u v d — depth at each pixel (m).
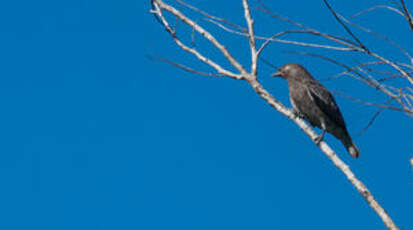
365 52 7.80
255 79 10.81
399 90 7.41
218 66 10.91
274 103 10.61
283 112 10.60
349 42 7.89
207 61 10.98
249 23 10.86
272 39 8.83
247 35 10.79
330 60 7.89
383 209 8.23
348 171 8.90
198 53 11.03
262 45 10.77
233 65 10.88
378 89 7.53
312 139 9.93
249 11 10.88
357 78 7.68
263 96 10.72
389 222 8.08
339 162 9.29
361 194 8.54
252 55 10.84
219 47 10.99
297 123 10.25
